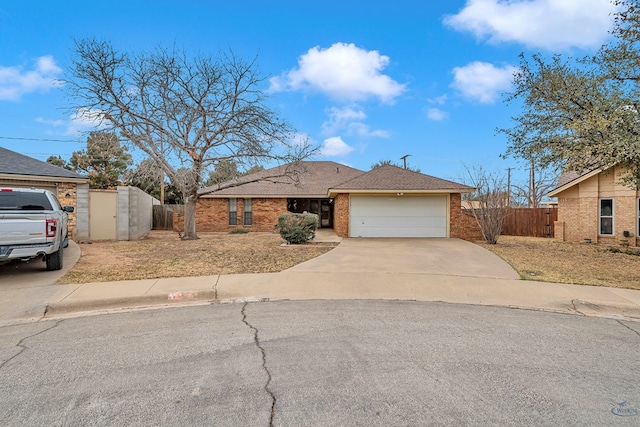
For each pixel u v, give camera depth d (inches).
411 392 124.8
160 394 122.5
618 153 342.0
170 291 260.8
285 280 301.9
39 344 168.6
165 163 593.6
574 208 655.1
